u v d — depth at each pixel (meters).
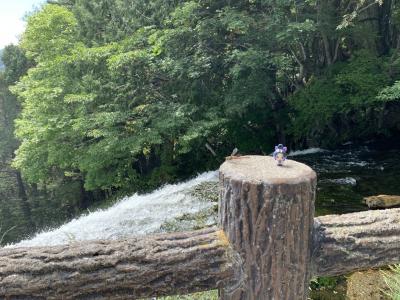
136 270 1.51
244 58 10.56
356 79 11.24
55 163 13.77
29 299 1.47
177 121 11.05
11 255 1.53
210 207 8.52
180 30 10.84
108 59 11.16
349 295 4.18
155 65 11.37
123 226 8.34
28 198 21.53
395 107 14.18
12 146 21.14
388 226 1.73
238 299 1.59
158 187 12.81
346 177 9.55
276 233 1.50
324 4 11.80
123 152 12.30
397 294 3.00
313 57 13.31
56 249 1.55
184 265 1.54
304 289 1.64
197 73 10.88
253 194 1.47
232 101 11.36
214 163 13.46
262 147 13.68
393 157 11.79
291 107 13.20
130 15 13.14
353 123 14.40
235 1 11.82
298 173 1.56
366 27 12.65
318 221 1.72
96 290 1.51
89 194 18.78
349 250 1.65
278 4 10.66
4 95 20.69
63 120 11.64
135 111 11.59
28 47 14.22
